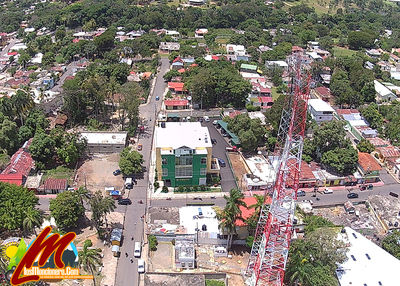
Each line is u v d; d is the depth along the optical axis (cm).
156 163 14650
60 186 13938
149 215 12900
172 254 11738
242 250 12006
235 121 17838
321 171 15688
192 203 13875
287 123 10494
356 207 14212
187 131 15475
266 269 10050
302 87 8644
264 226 10788
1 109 17112
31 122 17062
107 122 19088
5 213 11625
